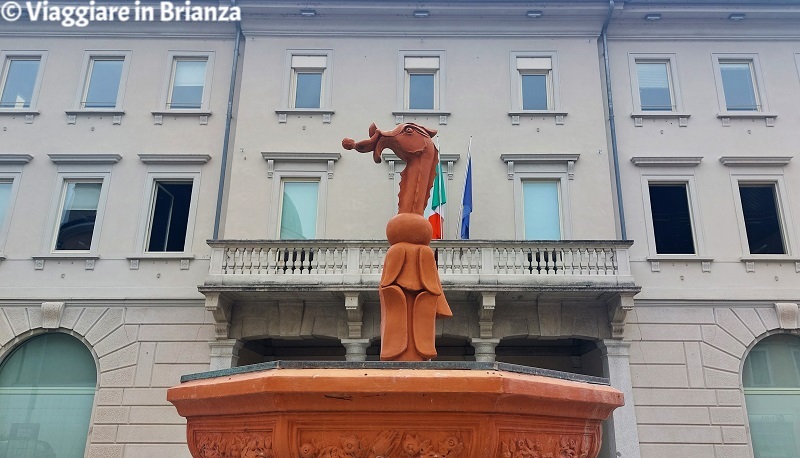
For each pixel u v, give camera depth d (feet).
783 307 43.04
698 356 42.45
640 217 46.16
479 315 41.52
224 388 10.04
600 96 49.16
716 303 43.62
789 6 49.85
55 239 46.52
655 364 42.24
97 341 43.42
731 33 50.90
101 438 41.22
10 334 43.55
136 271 45.11
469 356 47.65
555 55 50.57
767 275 44.27
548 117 48.80
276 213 46.42
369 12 51.03
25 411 42.65
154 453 40.98
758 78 49.93
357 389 9.09
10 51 51.01
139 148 48.52
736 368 42.24
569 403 10.67
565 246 41.65
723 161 47.14
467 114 49.01
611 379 40.88
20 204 46.98
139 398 42.14
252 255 42.24
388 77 50.21
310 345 49.11
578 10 50.44
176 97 50.72
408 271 12.75
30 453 41.81
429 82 50.90
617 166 46.98
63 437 42.14
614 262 41.39
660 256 44.62
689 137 48.19
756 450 41.09
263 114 48.91
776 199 47.01
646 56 50.62
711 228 45.68
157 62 51.06
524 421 10.11
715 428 40.88
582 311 42.34
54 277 44.91
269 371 9.77
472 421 9.45
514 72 50.29
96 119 49.32
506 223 45.98
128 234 46.16
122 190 47.37
